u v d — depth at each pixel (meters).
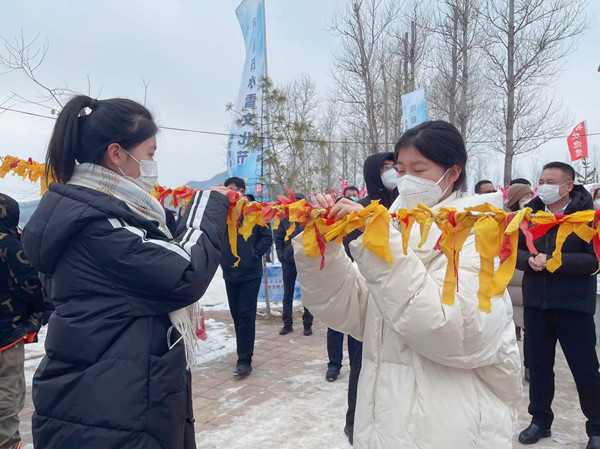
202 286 1.43
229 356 5.10
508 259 1.08
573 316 2.98
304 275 1.54
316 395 3.93
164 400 1.39
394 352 1.42
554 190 3.09
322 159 16.20
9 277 2.52
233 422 3.44
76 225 1.35
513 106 14.31
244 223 1.59
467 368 1.31
